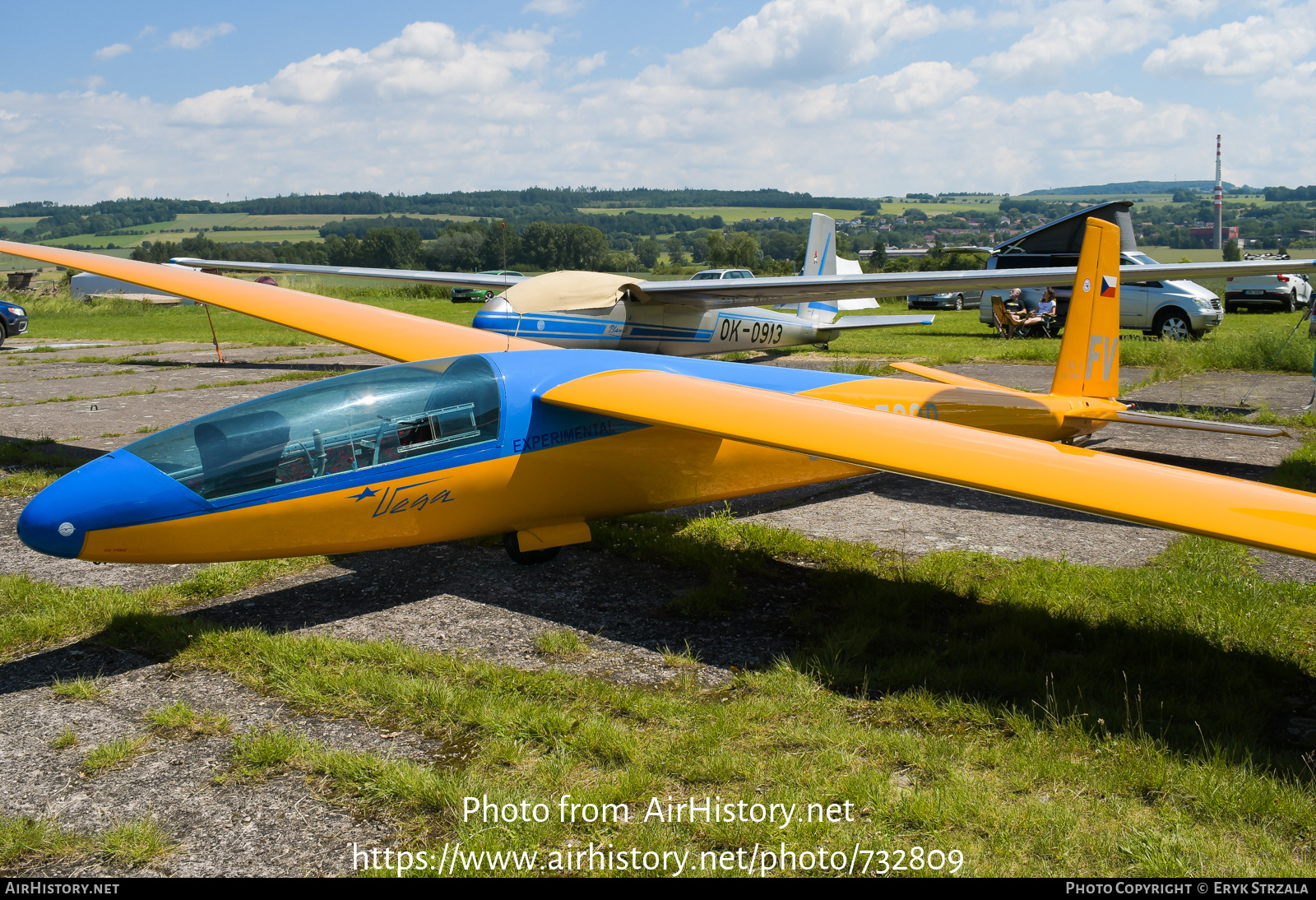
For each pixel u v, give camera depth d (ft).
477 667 14.44
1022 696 13.56
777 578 19.03
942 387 24.68
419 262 451.94
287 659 14.69
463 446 17.26
